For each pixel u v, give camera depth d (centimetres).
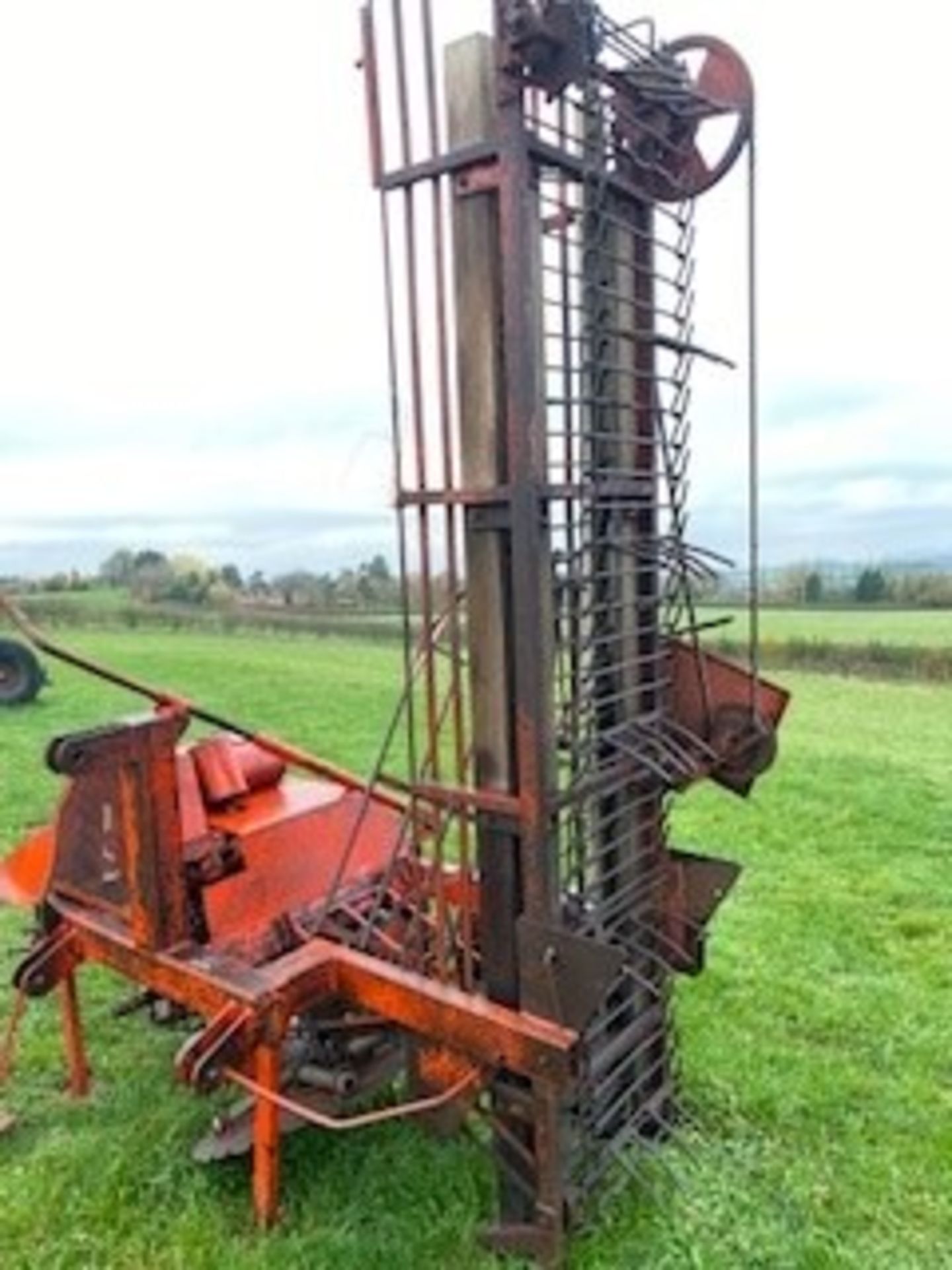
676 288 386
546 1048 309
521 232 303
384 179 329
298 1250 347
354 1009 407
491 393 319
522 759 325
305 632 3588
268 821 453
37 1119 438
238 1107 412
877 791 1102
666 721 398
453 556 335
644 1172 384
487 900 344
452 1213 365
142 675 2184
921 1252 357
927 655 2553
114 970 405
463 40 310
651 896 404
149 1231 365
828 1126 433
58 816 430
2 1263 353
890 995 566
